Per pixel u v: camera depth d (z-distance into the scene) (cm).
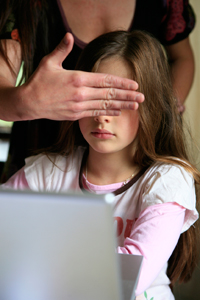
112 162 91
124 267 50
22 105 72
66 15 111
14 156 121
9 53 104
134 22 116
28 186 98
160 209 77
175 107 99
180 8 124
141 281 64
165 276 91
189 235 99
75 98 69
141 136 89
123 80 67
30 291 40
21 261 38
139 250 67
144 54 89
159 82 93
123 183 91
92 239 34
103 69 86
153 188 81
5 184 101
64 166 99
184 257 100
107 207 32
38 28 108
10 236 36
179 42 129
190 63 133
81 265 36
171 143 98
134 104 69
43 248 36
